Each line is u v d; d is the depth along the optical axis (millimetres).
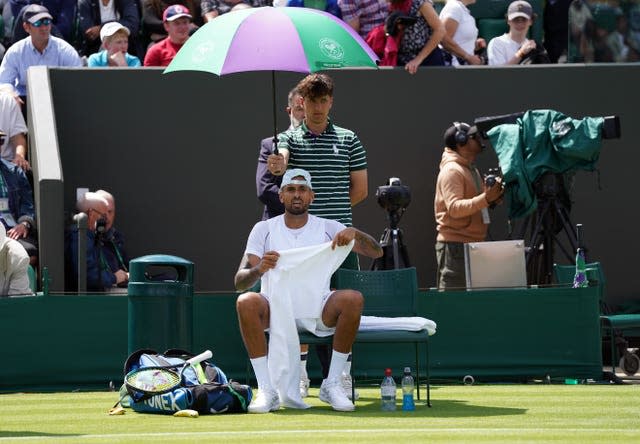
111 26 48094
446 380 38125
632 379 39562
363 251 31266
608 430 26984
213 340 37344
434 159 47312
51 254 42188
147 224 46344
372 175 47062
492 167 47562
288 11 33125
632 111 48281
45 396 35375
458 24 49781
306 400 33219
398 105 47156
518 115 44219
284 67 32031
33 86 45344
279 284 30375
